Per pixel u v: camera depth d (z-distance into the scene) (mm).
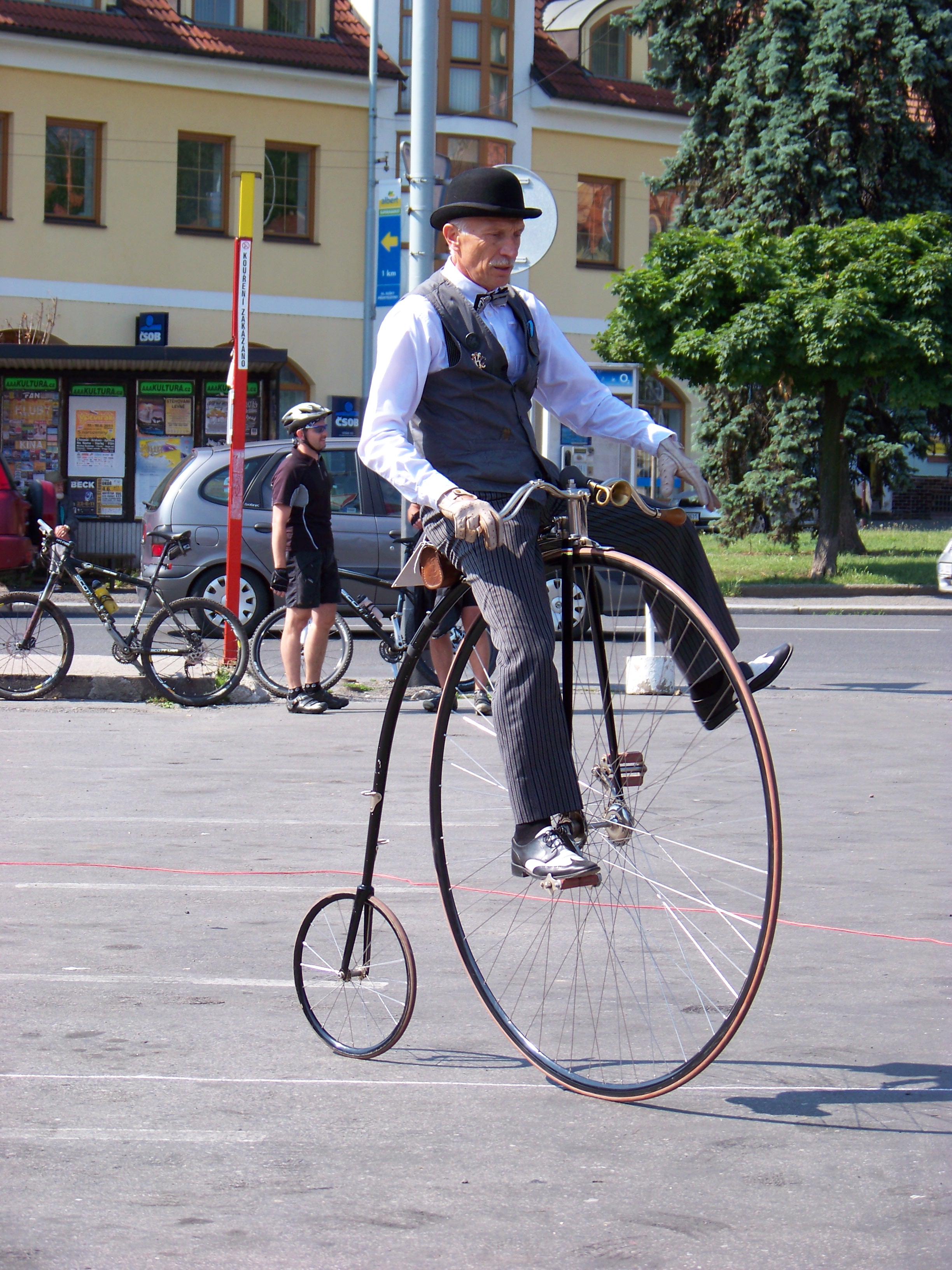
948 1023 6102
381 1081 5465
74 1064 5621
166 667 16188
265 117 45844
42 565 28344
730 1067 5586
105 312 44188
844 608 29500
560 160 51281
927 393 30625
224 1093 5336
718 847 9359
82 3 43500
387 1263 4055
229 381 17641
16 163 42656
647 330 32375
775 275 31047
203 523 22469
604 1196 4473
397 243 17469
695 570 5297
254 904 8039
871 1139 4898
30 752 13117
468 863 9031
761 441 43375
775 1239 4180
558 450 18109
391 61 47781
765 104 40094
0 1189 4527
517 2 50094
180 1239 4203
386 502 22500
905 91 39188
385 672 19375
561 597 5477
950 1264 4039
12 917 7750
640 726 6996
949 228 36281
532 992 6492
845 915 7848
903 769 12289
